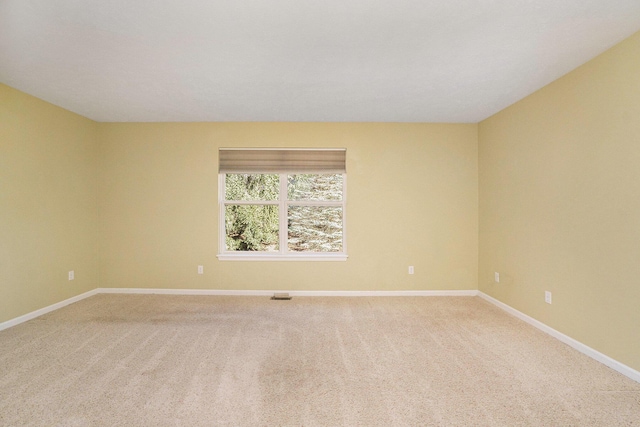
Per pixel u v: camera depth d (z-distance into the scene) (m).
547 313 3.11
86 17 1.99
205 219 4.42
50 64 2.66
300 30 2.14
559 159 2.94
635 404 1.99
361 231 4.43
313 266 4.43
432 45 2.34
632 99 2.24
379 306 3.96
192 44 2.32
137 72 2.81
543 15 1.98
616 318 2.38
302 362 2.53
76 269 4.07
